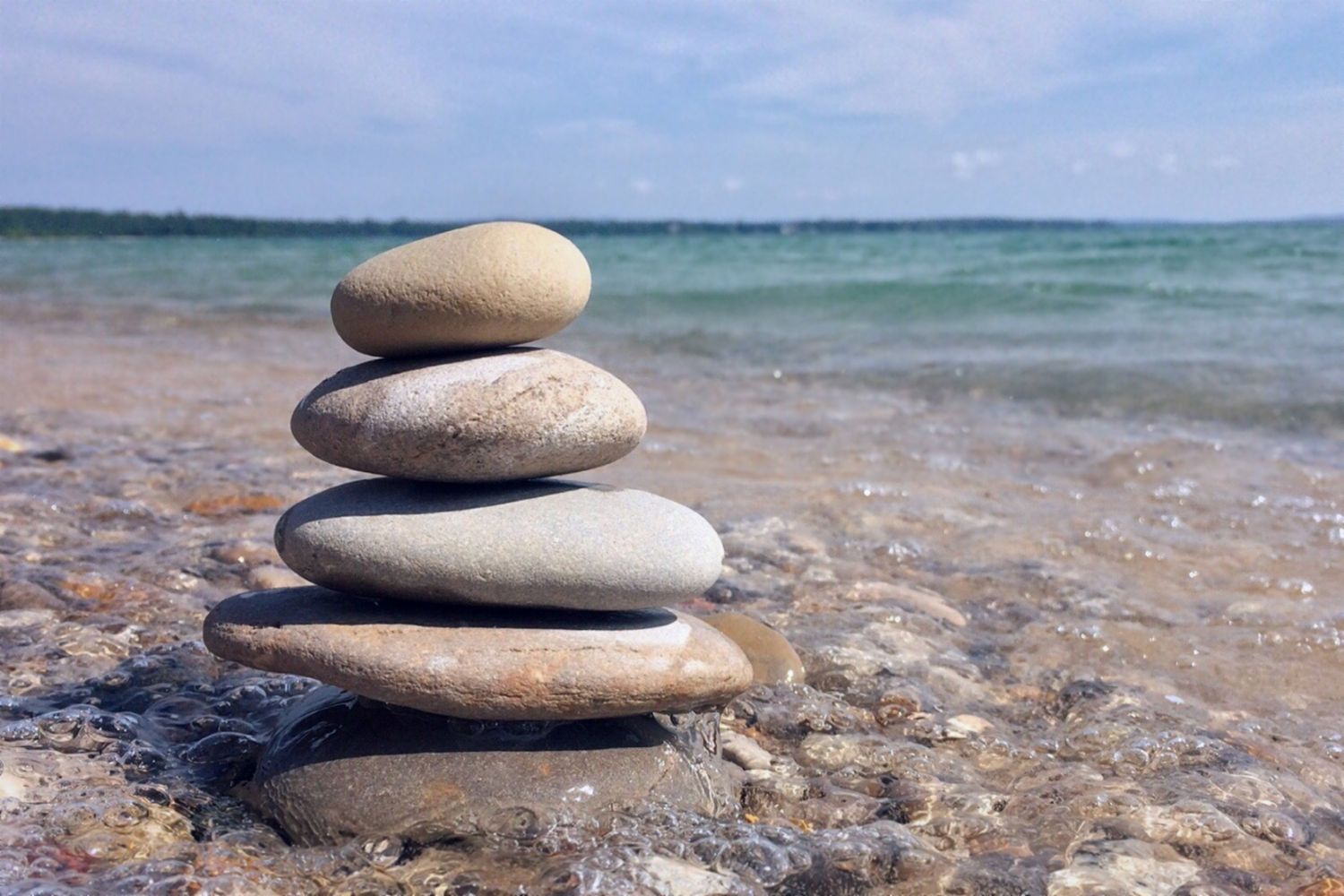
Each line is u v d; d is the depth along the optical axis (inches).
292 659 15.9
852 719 20.1
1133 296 81.2
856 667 22.0
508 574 15.8
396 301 16.2
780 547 29.5
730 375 59.3
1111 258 130.1
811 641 23.2
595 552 15.9
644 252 207.9
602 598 16.0
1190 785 17.8
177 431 43.3
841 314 80.5
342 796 15.6
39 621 22.9
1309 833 16.6
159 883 14.2
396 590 16.1
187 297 112.6
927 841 16.2
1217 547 29.7
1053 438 42.8
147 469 36.3
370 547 16.0
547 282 16.3
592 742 16.3
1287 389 48.4
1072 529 31.2
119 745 17.8
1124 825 16.6
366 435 16.1
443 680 15.4
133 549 27.6
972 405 49.9
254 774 16.9
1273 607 25.5
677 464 38.6
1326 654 23.2
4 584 24.6
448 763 15.8
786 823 16.7
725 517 32.1
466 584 15.8
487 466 16.1
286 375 59.3
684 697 16.1
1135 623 24.9
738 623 22.3
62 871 14.4
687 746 17.0
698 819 16.0
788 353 66.0
